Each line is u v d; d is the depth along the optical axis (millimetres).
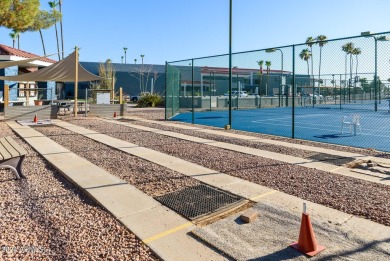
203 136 11562
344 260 3162
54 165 6961
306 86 33156
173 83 20094
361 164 7156
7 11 14398
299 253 3297
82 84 53156
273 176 6199
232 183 5742
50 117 17688
